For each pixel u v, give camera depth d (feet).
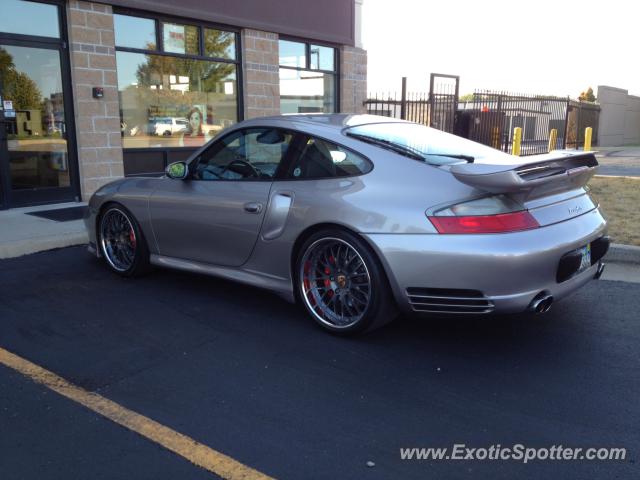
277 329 13.42
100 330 13.30
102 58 28.63
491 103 57.11
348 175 12.60
